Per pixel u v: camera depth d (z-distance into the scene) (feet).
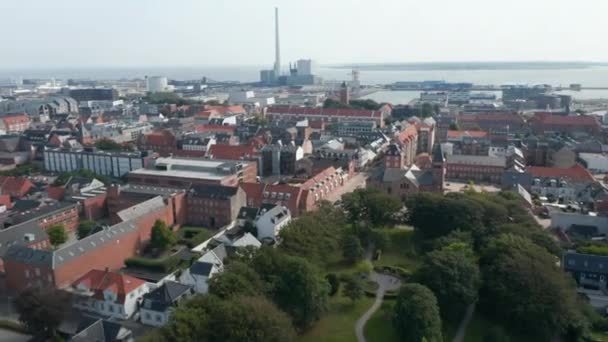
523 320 376.48
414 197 567.18
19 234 504.84
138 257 525.75
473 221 508.12
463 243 446.19
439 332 353.10
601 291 444.96
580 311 382.22
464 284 393.29
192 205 631.97
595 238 552.00
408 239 552.00
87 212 625.41
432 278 399.44
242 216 593.01
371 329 383.24
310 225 488.02
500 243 435.53
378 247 519.60
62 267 439.63
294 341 338.95
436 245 468.75
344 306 417.90
